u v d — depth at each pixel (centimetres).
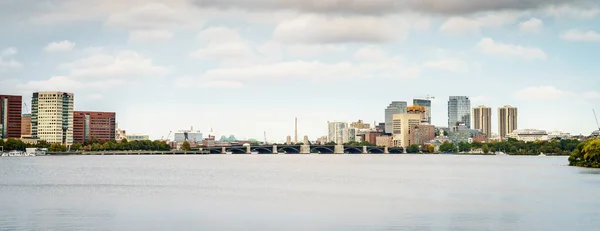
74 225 12369
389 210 14612
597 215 13688
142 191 19800
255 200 16875
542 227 12206
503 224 12544
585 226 12288
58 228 12006
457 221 12938
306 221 12950
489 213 14050
